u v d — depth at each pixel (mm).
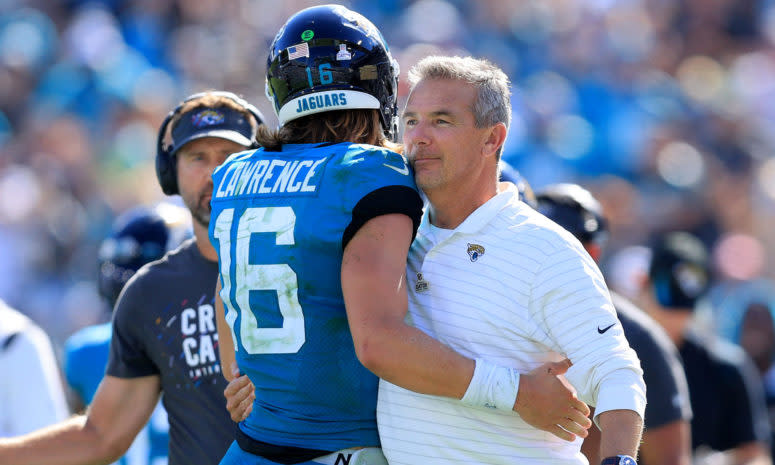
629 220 37719
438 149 9336
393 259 8859
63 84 40500
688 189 39438
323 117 9711
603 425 8680
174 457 12180
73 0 44312
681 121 43312
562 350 9195
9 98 40531
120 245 15797
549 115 40812
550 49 46375
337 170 9078
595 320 8984
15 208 34031
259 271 9219
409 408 9336
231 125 12219
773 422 20781
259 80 42312
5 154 36750
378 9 46281
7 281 33094
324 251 8984
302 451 9133
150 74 41844
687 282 17156
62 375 18125
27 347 14078
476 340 9289
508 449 9250
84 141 37969
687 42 49750
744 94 47594
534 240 9258
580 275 9109
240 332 9461
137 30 43344
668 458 13352
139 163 37406
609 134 41469
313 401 9156
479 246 9414
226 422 11953
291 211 9133
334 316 9094
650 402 13336
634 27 48844
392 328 8625
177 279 12266
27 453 11867
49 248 34125
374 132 9828
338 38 9555
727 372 17250
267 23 45562
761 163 42625
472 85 9391
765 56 50000
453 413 9242
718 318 28094
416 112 9461
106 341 16125
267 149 9883
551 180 38688
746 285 36688
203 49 43375
